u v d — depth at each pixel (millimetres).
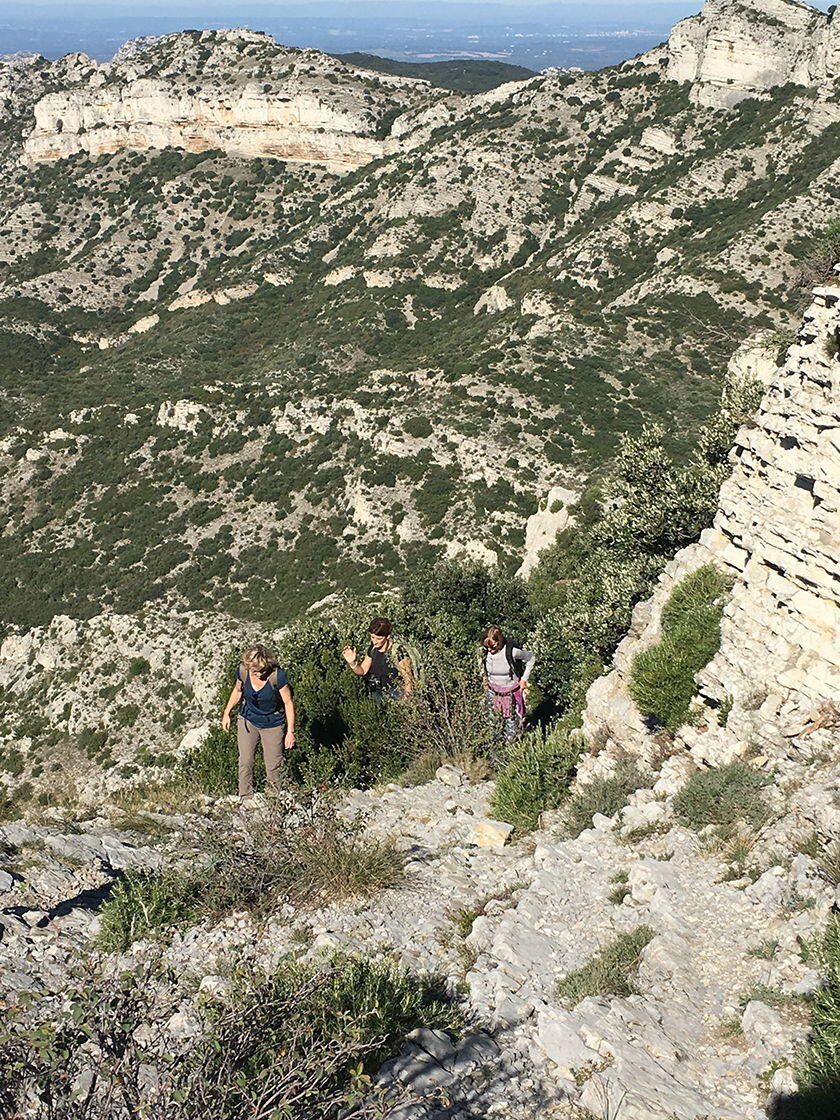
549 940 6449
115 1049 3938
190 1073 3850
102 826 9023
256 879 7059
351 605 26141
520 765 10055
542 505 31328
